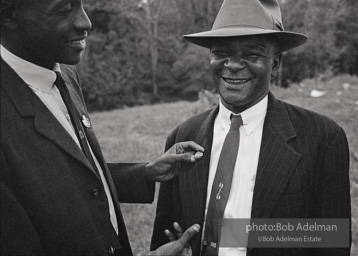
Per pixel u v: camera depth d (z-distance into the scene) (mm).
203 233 2225
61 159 1789
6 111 1724
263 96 2195
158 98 40531
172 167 2354
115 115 21672
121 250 2197
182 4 46219
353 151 7859
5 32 1785
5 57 1812
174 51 42188
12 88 1752
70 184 1789
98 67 35562
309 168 2117
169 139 2594
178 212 2453
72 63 1865
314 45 36188
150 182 2488
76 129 1985
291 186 2088
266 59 2074
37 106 1791
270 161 2119
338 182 2176
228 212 2121
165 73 41938
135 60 39531
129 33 38438
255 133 2201
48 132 1776
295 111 2289
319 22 36312
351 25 37062
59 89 1986
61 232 1761
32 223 1741
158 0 43156
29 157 1725
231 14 2088
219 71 2121
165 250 2041
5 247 1622
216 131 2309
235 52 2047
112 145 11688
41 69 1869
